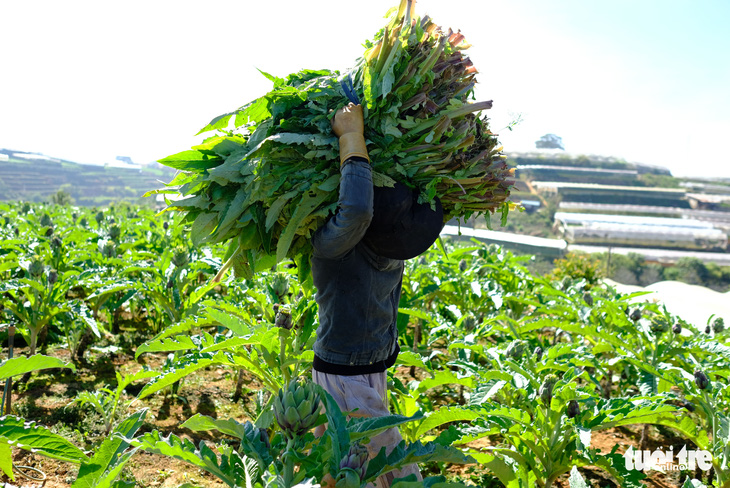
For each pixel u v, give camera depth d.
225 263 2.55
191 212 2.43
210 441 4.12
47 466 3.55
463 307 6.56
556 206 127.75
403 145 2.30
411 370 6.10
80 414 4.30
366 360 2.56
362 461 1.75
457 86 2.37
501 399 3.85
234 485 1.86
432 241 2.44
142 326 7.08
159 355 6.01
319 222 2.35
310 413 1.83
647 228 100.44
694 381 3.90
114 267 6.82
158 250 8.31
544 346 6.04
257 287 5.10
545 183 143.62
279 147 2.18
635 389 5.76
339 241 2.20
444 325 5.14
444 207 2.58
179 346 3.25
